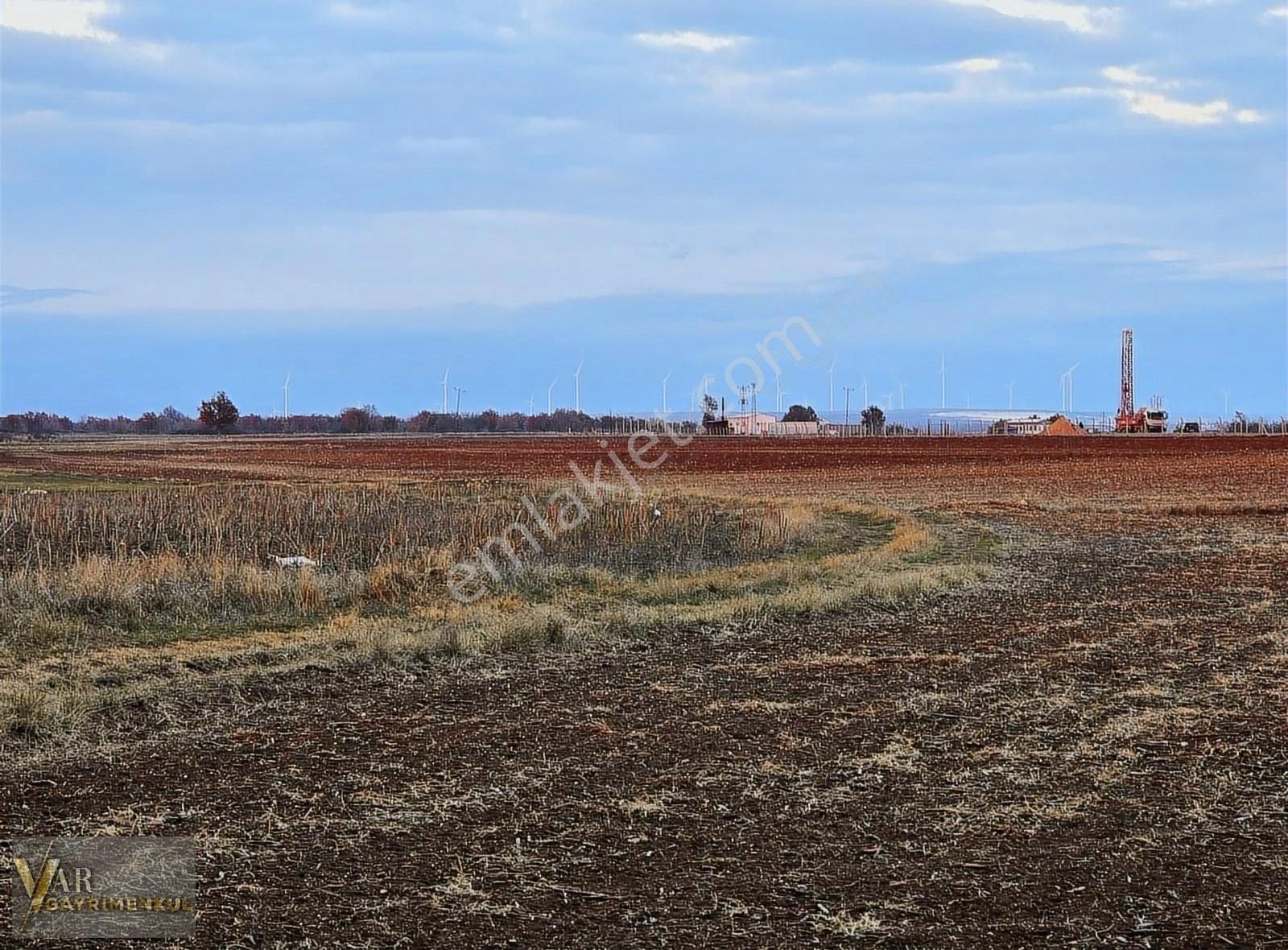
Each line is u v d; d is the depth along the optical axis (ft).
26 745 42.68
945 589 82.07
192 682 52.34
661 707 49.44
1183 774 39.73
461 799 37.14
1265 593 82.17
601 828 34.47
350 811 35.96
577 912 28.63
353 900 29.25
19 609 65.57
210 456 344.90
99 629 63.10
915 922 28.14
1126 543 115.55
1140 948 26.86
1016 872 31.22
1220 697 50.93
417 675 55.11
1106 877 30.89
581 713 48.34
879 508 148.36
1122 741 44.04
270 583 72.90
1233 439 446.60
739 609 71.56
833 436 537.65
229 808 36.09
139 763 40.83
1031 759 41.60
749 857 32.30
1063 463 282.77
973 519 143.33
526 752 42.55
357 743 43.62
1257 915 28.55
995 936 27.43
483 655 59.11
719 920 28.22
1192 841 33.58
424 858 32.09
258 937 27.17
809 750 42.88
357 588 75.00
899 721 46.98
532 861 31.96
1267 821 35.14
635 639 64.03
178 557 82.64
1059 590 83.97
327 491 147.64
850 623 69.77
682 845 33.22
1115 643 63.62
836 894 29.73
